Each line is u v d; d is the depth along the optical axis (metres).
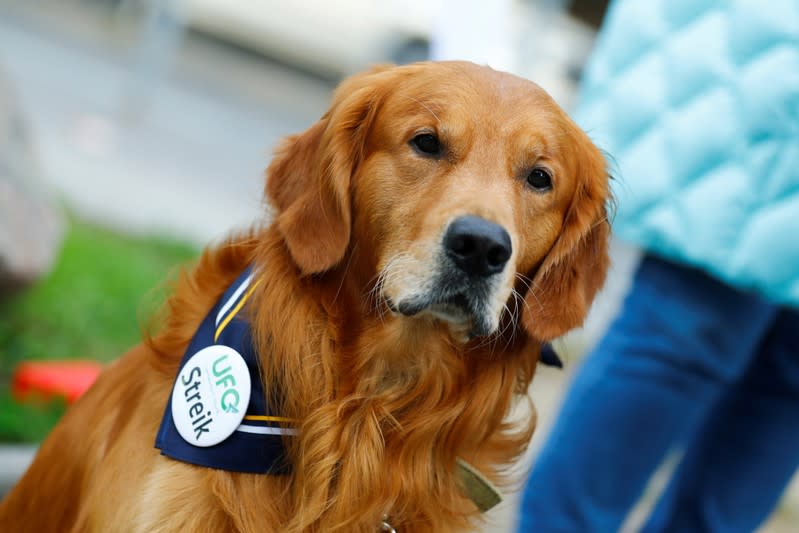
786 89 3.97
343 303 3.58
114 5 25.80
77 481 3.79
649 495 7.38
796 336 4.55
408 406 3.70
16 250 6.02
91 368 5.99
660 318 4.41
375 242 3.53
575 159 3.79
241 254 3.89
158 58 18.06
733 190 4.09
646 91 4.47
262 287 3.50
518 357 3.79
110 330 7.23
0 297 6.30
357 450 3.54
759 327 4.38
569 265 3.86
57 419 5.60
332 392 3.54
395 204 3.46
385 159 3.51
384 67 3.86
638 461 4.50
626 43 4.62
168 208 11.88
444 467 3.73
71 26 23.61
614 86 4.64
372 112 3.59
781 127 3.98
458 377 3.69
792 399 4.63
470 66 3.68
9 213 6.16
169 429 3.39
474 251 3.25
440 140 3.46
